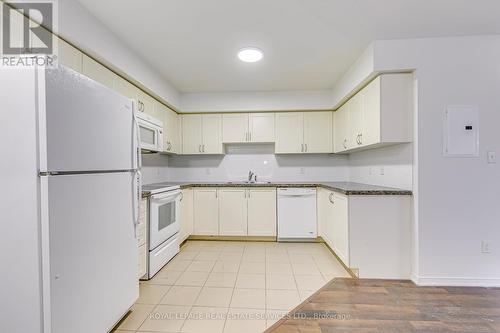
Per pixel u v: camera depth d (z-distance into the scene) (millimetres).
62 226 1269
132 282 1878
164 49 2590
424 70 2398
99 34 2078
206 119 4172
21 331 1215
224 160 4473
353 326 1790
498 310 1975
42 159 1192
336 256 3152
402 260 2533
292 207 3820
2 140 1212
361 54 2721
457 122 2377
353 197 2570
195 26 2180
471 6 1941
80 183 1383
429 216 2395
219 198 3936
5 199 1216
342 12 2004
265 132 4121
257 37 2373
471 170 2369
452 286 2369
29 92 1191
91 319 1454
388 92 2500
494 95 2367
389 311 1973
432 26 2215
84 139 1412
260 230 3881
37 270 1201
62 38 1795
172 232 3094
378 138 2541
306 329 1760
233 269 2812
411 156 2498
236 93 4039
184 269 2814
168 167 4434
